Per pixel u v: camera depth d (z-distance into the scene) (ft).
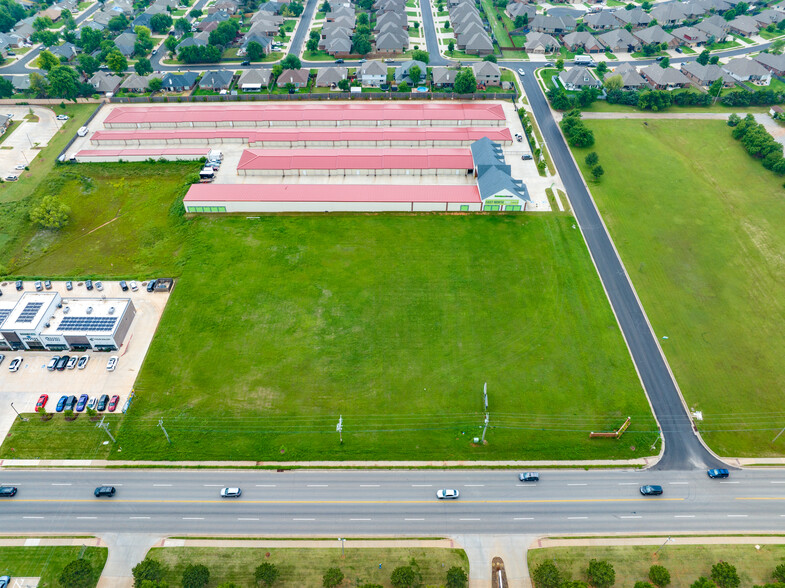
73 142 532.73
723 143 536.83
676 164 505.25
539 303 365.40
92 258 403.75
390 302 364.99
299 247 407.23
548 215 441.68
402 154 498.28
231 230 423.23
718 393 314.55
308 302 364.38
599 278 385.29
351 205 441.27
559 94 593.01
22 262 399.85
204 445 288.92
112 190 473.67
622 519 262.26
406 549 249.55
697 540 254.06
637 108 601.62
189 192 444.55
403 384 316.81
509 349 336.08
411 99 615.16
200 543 250.98
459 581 225.35
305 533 255.29
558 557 247.09
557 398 310.24
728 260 401.08
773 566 244.42
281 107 586.45
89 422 298.56
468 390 313.53
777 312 360.69
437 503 267.39
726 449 290.35
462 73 608.60
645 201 458.50
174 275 384.47
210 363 327.26
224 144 536.42
